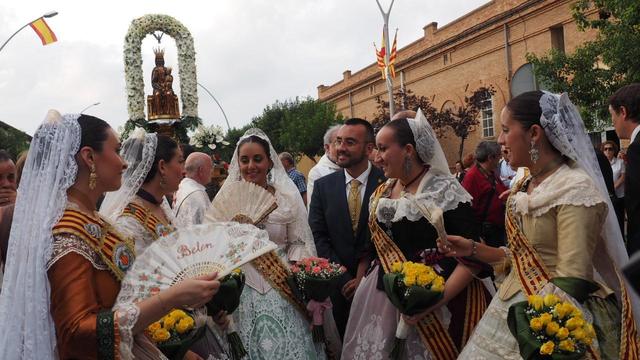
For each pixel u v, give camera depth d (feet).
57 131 7.29
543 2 64.64
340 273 11.42
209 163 17.65
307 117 122.11
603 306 8.02
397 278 9.86
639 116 11.48
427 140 10.88
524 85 52.85
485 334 8.66
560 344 7.20
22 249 6.92
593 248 7.85
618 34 37.22
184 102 46.47
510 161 8.67
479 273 10.27
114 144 7.73
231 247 8.45
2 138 96.12
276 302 11.32
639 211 10.50
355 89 119.96
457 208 10.61
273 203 12.44
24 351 6.66
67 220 7.09
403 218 10.83
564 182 7.99
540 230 8.21
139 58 44.83
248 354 10.75
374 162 13.82
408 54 95.09
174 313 8.53
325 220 13.87
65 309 6.63
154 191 10.46
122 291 7.43
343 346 11.78
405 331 10.36
